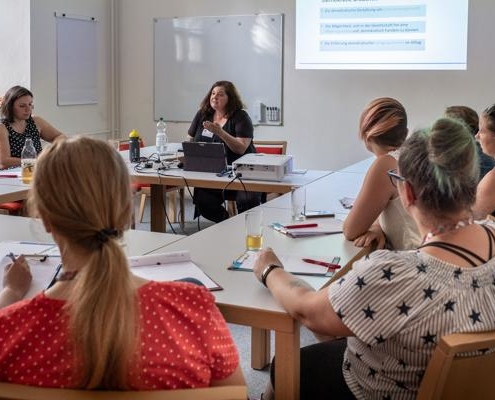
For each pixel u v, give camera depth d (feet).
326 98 20.12
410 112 19.21
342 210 9.52
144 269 6.40
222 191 15.19
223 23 20.97
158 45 22.00
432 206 4.33
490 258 4.37
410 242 7.29
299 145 20.70
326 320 4.56
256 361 9.34
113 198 3.56
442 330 4.21
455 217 4.34
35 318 3.52
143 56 22.29
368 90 19.60
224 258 6.93
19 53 19.36
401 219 7.35
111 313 3.37
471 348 4.06
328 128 20.26
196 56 21.50
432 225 4.41
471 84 18.48
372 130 7.54
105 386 3.49
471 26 18.25
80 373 3.44
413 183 4.38
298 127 20.62
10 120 14.75
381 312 4.28
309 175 13.05
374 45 18.98
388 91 19.38
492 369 4.35
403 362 4.50
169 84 22.06
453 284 4.23
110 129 22.75
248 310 5.41
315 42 19.58
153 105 22.41
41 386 3.49
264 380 9.04
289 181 12.25
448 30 18.24
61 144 3.59
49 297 3.56
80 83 21.20
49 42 19.83
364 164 14.69
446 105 18.81
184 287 3.76
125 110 22.85
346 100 19.90
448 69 18.45
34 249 7.05
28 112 14.79
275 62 20.48
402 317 4.24
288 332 5.31
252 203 14.65
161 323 3.59
